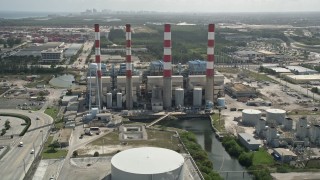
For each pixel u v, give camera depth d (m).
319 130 134.88
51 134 142.00
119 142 133.62
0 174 107.88
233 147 130.50
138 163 95.62
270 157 123.50
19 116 166.75
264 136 141.75
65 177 103.00
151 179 90.06
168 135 143.12
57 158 117.75
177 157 100.50
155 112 177.62
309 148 130.00
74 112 171.00
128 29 175.38
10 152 124.31
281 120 158.62
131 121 167.12
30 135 141.25
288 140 134.25
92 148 127.25
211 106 183.00
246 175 112.06
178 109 182.75
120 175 92.31
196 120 174.50
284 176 108.31
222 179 105.62
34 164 113.19
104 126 153.25
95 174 104.75
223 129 155.12
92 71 183.38
